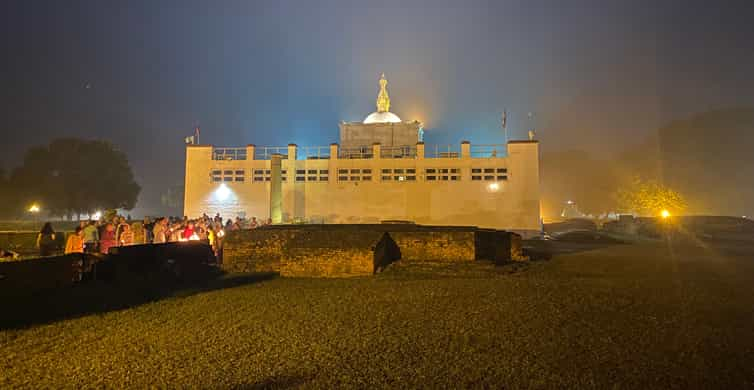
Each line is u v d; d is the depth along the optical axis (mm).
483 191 44562
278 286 15477
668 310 11703
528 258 21766
